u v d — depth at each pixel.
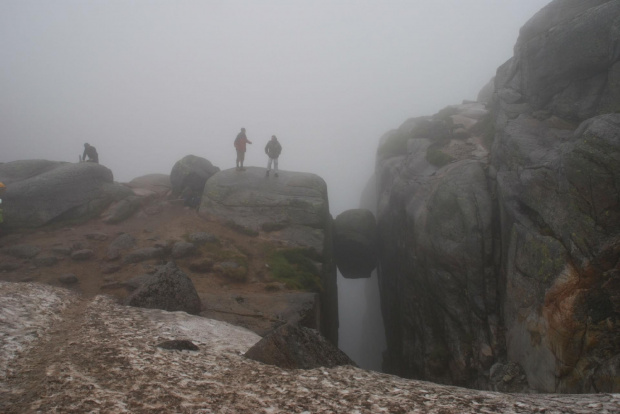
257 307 16.89
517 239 19.33
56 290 15.41
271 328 15.09
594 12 21.03
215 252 22.05
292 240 24.92
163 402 6.90
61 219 24.31
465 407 7.20
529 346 17.44
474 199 23.05
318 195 28.56
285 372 9.16
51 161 28.36
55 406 6.44
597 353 14.12
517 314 18.73
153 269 19.12
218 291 18.44
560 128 22.30
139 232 23.62
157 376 7.97
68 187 25.05
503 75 29.66
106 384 7.40
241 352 10.64
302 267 22.72
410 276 28.86
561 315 15.15
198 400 7.14
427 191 27.88
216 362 9.41
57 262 19.30
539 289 16.94
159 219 26.11
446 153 30.72
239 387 7.97
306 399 7.54
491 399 7.73
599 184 15.28
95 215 25.28
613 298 14.27
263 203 27.14
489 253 22.00
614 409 7.01
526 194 19.48
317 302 19.23
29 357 8.62
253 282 20.12
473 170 24.58
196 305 15.46
